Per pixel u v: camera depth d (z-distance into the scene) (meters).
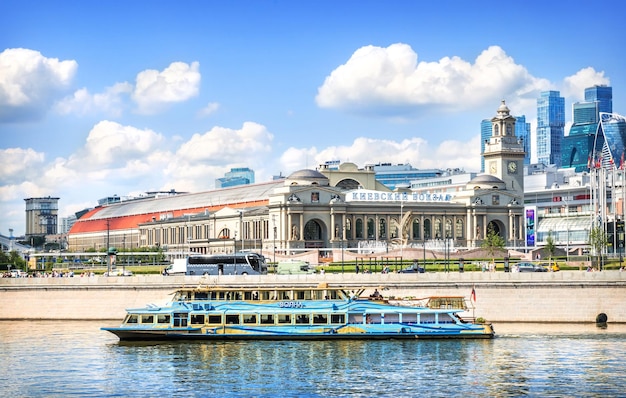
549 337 179.88
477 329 178.88
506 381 141.25
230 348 171.38
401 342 176.12
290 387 138.62
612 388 136.38
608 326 196.38
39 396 134.50
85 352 168.25
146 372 150.12
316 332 179.25
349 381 142.12
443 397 132.00
